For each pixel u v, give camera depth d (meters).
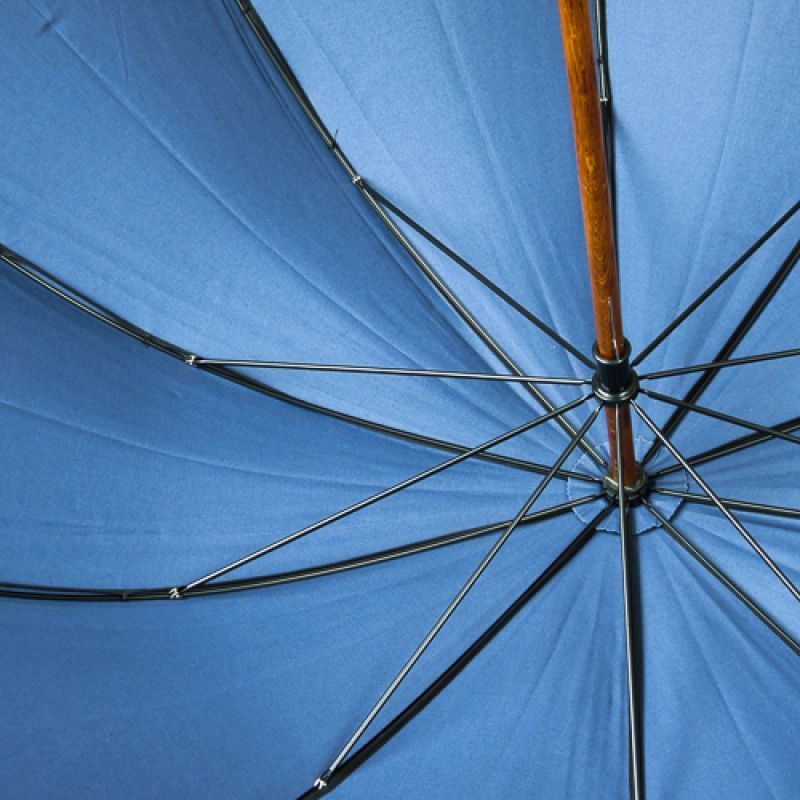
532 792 0.72
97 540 0.81
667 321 0.83
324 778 0.72
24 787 0.70
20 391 0.81
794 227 0.81
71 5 0.82
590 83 0.56
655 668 0.76
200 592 0.80
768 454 0.80
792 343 0.81
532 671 0.76
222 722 0.74
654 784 0.73
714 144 0.83
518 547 0.80
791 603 0.77
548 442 0.82
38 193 0.82
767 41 0.82
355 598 0.80
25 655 0.75
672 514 0.79
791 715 0.73
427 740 0.75
